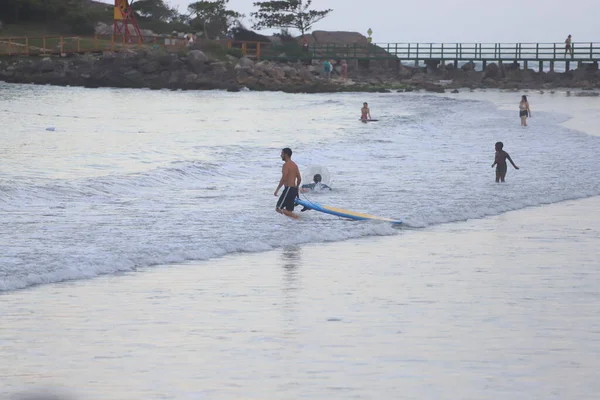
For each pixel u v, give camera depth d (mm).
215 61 126125
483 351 12695
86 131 54656
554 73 136750
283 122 63969
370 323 14344
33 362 12180
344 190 31672
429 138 52062
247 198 29781
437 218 26188
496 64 146375
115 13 136125
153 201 28703
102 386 11172
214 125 61031
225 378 11484
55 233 22641
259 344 13078
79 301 15875
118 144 46719
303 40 160750
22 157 39344
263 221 25328
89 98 94125
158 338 13438
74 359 12320
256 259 20250
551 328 14031
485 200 29609
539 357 12391
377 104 86562
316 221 25562
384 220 25484
